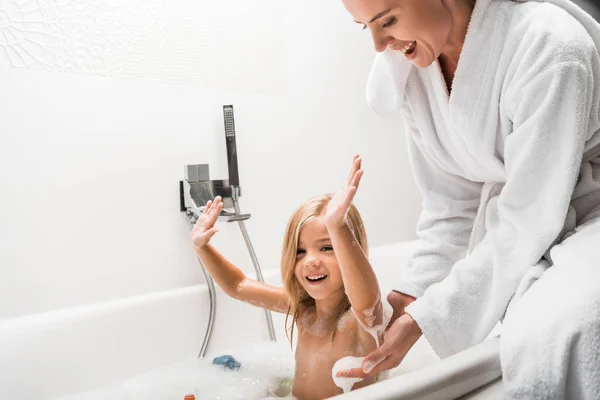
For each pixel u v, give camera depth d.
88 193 1.47
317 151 1.95
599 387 0.65
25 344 1.29
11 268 1.35
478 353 0.75
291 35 1.88
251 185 1.76
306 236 1.05
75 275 1.44
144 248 1.55
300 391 1.11
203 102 1.67
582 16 0.86
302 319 1.14
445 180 1.10
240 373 1.34
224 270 1.21
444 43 0.89
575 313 0.67
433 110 1.01
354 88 2.07
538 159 0.82
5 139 1.35
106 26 1.50
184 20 1.64
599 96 0.83
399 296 1.05
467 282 0.87
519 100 0.85
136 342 1.45
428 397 0.66
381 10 0.83
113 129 1.51
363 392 0.63
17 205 1.36
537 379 0.68
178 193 1.62
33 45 1.39
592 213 0.87
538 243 0.82
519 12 0.87
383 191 2.17
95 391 1.36
